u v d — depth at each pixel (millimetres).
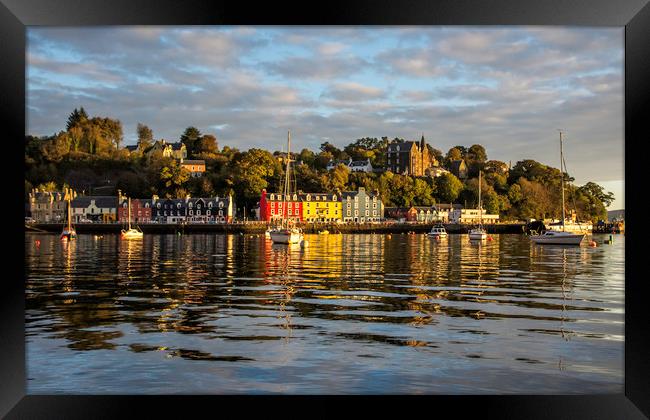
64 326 13984
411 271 28297
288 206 109188
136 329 13648
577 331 13453
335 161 146375
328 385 9734
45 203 106938
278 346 12047
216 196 109375
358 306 16922
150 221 106000
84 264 32969
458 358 11211
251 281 23578
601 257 39375
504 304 17266
